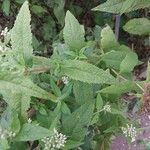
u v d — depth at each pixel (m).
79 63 0.31
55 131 0.32
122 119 0.39
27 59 0.31
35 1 0.73
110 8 0.47
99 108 0.35
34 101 0.35
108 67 0.38
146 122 0.60
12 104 0.30
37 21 0.75
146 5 0.46
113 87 0.35
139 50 0.75
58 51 0.37
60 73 0.32
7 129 0.30
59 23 0.73
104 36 0.39
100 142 0.40
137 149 0.58
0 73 0.28
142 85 0.35
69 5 0.76
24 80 0.28
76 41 0.35
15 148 0.32
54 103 0.36
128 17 0.72
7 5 0.69
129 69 0.37
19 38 0.31
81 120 0.34
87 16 0.78
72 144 0.33
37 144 0.34
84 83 0.35
